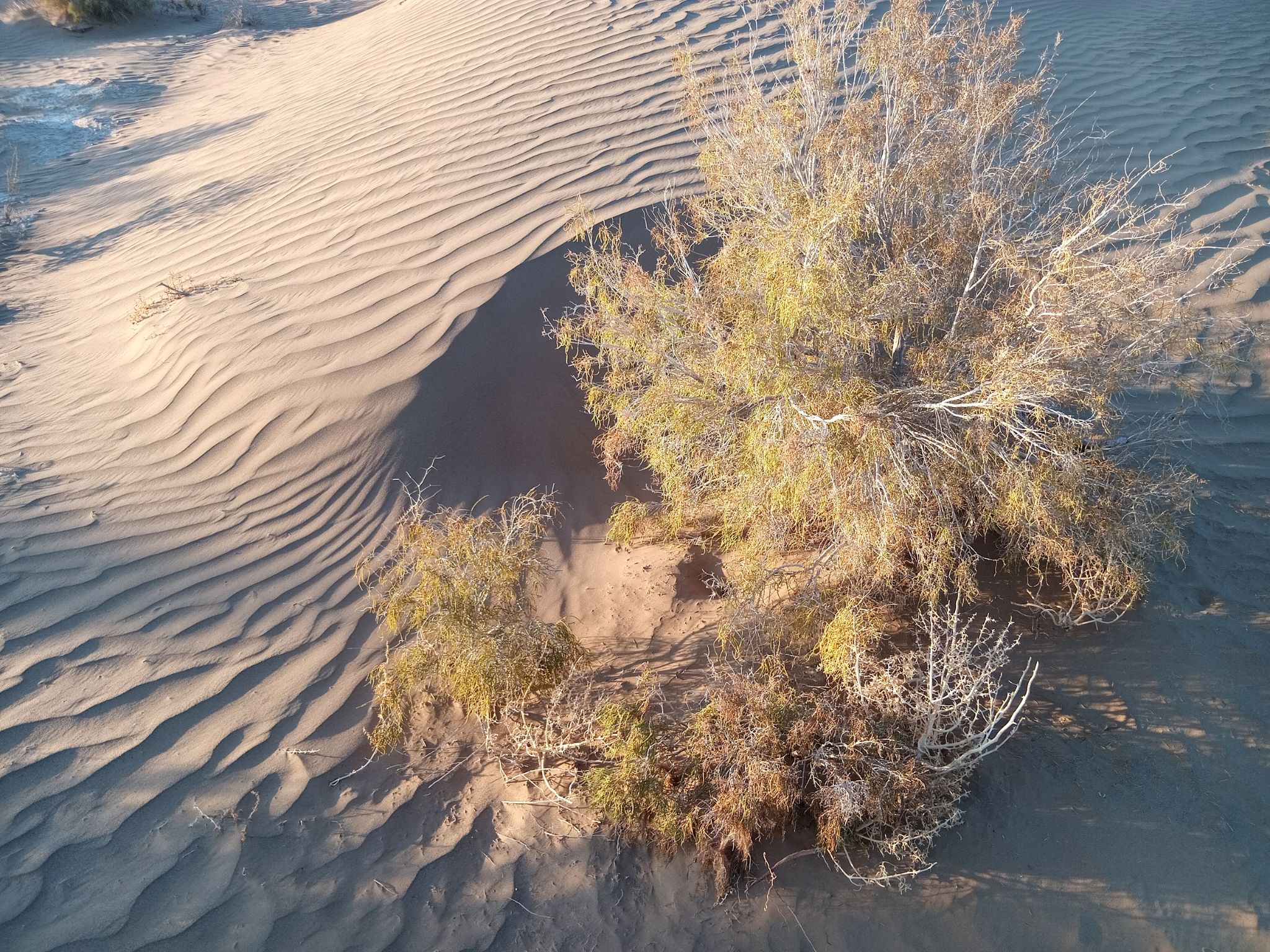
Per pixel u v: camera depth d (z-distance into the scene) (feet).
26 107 38.17
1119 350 11.72
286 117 29.68
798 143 15.15
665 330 13.53
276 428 16.28
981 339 11.50
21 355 20.38
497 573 11.74
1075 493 11.81
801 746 10.60
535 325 17.88
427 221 20.33
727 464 13.53
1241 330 16.51
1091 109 27.55
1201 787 10.82
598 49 26.22
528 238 19.35
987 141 15.72
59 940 9.06
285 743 11.44
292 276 19.81
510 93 24.86
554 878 10.31
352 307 18.31
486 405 16.71
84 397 18.21
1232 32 33.50
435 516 13.89
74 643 12.41
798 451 11.59
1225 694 11.80
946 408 11.69
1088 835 10.47
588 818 10.89
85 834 10.05
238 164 27.53
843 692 11.34
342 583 13.89
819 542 13.74
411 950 9.49
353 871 10.18
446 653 11.57
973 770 11.07
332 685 12.32
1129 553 12.57
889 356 13.43
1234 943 9.49
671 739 11.00
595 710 11.47
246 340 18.02
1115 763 11.10
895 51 14.75
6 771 10.58
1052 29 33.06
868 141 14.35
